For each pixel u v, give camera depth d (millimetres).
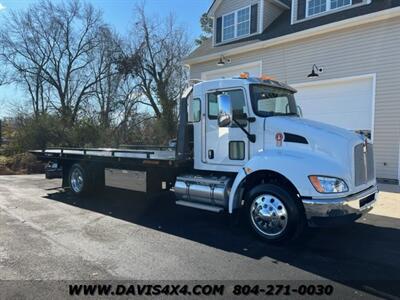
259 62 13656
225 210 5688
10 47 26891
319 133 4844
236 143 5660
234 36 15602
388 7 10234
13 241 5078
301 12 12891
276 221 4941
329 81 11438
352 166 4648
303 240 5148
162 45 28547
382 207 7234
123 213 6902
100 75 28688
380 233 5496
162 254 4570
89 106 28422
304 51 12133
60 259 4375
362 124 10742
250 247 4855
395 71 9953
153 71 28609
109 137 23047
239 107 5613
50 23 27500
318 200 4562
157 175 7000
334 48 11297
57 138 19406
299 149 4984
